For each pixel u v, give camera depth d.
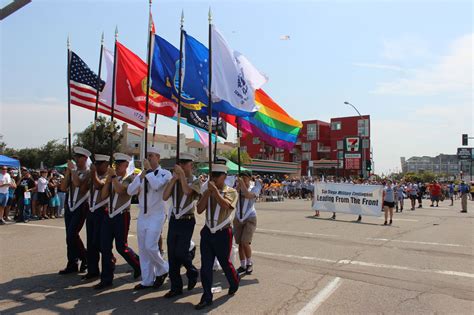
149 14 6.72
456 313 5.12
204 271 5.28
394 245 10.06
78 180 6.65
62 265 7.28
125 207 6.12
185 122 9.09
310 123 74.12
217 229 5.36
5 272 6.76
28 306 5.15
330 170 70.00
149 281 5.97
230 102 7.28
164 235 10.87
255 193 7.02
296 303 5.42
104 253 6.00
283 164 64.06
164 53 8.30
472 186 40.06
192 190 5.56
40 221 14.02
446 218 17.91
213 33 7.24
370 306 5.34
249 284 6.30
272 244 9.89
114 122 7.34
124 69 8.57
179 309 5.11
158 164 6.06
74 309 5.06
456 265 7.82
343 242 10.38
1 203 13.16
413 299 5.66
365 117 67.88
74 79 8.28
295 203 27.00
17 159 18.84
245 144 72.56
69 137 7.00
